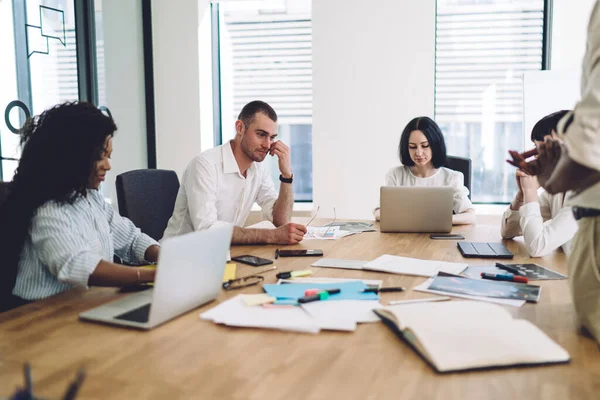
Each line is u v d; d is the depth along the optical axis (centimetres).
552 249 198
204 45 466
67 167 151
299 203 488
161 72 465
